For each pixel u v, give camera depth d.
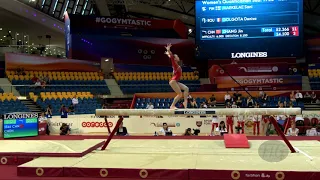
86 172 5.76
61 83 22.27
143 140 9.29
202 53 21.33
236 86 22.06
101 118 16.39
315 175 5.23
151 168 5.68
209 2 21.09
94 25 24.72
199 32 21.28
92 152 7.30
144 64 25.59
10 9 22.67
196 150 7.43
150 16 32.19
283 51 20.62
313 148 7.42
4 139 9.98
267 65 22.00
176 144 8.40
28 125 11.04
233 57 21.09
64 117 16.92
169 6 29.16
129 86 23.42
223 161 6.17
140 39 25.47
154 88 23.53
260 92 20.06
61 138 10.34
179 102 19.19
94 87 22.70
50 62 23.11
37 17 25.48
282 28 20.56
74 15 24.33
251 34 20.84
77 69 24.16
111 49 25.05
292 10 20.44
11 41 30.69
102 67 24.94
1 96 18.02
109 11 30.30
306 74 24.75
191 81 24.56
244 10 20.83
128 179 5.63
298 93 19.62
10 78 20.88
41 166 5.88
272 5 20.58
